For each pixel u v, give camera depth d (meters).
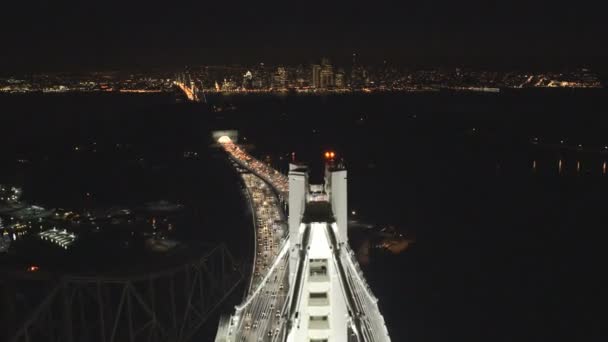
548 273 132.38
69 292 90.44
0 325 86.00
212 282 115.19
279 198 177.62
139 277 96.31
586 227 171.25
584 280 128.38
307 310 53.94
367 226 165.25
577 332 104.62
